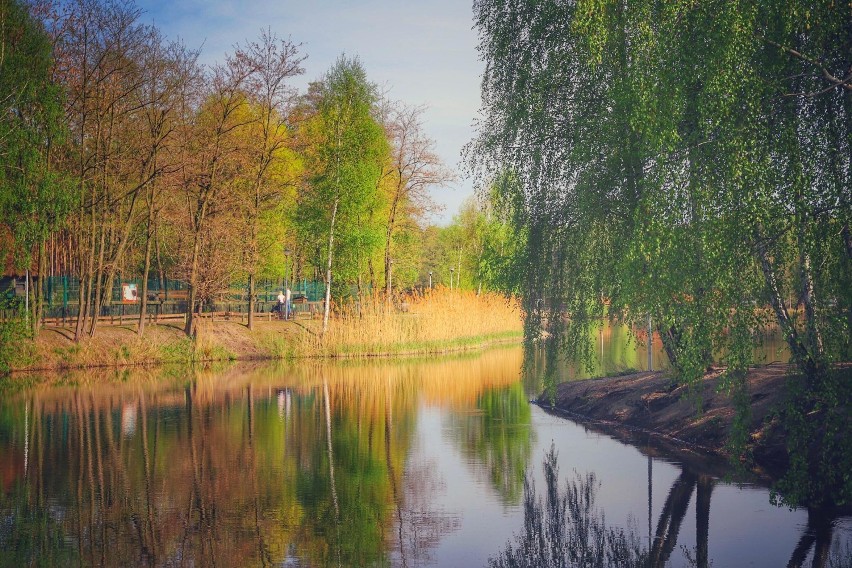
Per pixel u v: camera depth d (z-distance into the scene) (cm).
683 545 1198
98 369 3966
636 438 2094
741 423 1238
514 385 3472
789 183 1051
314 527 1320
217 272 4550
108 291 4312
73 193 3609
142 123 4219
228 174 4634
